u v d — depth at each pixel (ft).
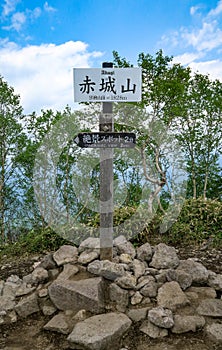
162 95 20.33
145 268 11.30
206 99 26.61
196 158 28.99
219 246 15.47
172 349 8.35
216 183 30.40
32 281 11.45
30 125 26.73
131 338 8.80
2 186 27.20
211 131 27.58
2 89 25.54
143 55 21.31
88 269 10.85
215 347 8.34
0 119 25.35
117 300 9.94
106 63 11.15
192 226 17.58
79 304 9.82
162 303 9.62
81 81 11.13
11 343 9.11
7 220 27.76
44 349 8.75
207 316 9.28
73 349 8.54
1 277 13.26
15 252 16.53
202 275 10.82
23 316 10.22
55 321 9.50
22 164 27.02
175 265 11.37
